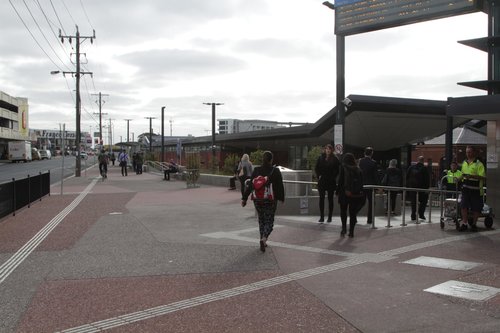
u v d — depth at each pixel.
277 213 12.76
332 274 6.72
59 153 135.12
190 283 6.33
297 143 37.34
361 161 11.60
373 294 5.79
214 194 19.91
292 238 9.45
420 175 12.55
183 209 14.36
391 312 5.16
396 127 22.25
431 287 6.05
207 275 6.72
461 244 8.77
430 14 12.18
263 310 5.26
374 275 6.66
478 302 5.46
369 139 23.47
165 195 19.50
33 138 120.81
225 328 4.75
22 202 14.58
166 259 7.69
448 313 5.11
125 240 9.31
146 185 26.05
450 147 14.99
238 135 43.19
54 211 14.09
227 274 6.76
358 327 4.75
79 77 39.00
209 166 38.94
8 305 5.47
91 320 5.00
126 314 5.16
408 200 17.86
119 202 16.59
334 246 8.66
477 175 10.02
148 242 9.10
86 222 11.72
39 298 5.73
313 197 13.03
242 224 11.33
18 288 6.14
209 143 51.88
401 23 12.72
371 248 8.47
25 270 7.04
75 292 5.96
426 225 11.16
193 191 21.66
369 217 11.45
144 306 5.42
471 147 10.27
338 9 13.50
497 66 12.19
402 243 8.91
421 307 5.31
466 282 6.27
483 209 10.49
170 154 68.25
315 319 4.98
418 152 38.56
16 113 98.06
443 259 7.57
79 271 6.96
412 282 6.29
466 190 10.15
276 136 36.28
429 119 21.73
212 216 12.73
